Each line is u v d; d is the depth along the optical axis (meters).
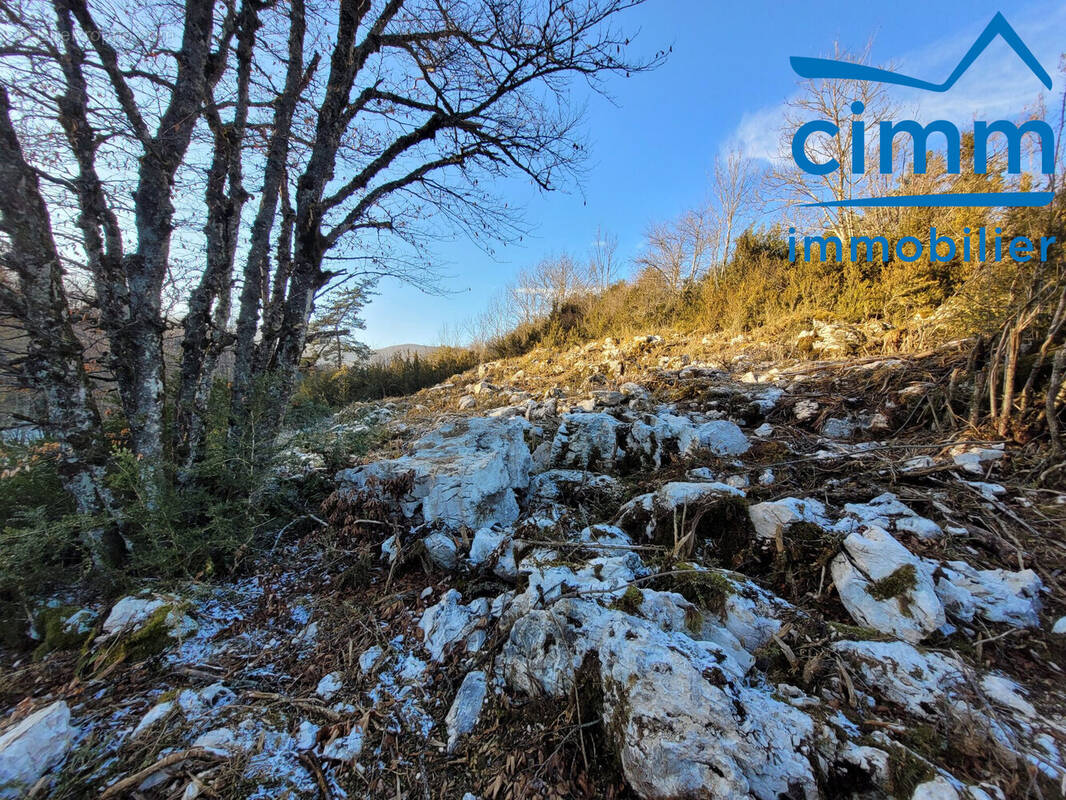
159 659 2.05
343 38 3.72
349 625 2.31
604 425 4.20
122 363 2.82
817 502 2.61
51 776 1.45
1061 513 2.32
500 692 1.74
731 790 1.14
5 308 2.37
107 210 2.89
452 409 8.88
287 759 1.57
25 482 2.75
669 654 1.43
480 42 4.08
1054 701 1.46
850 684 1.51
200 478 3.09
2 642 2.22
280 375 3.47
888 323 7.12
